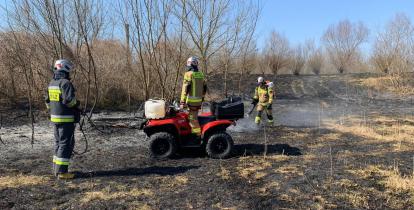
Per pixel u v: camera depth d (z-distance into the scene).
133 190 6.09
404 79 27.75
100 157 8.08
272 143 9.54
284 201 5.70
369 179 6.64
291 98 23.50
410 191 6.06
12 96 15.06
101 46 16.64
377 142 9.67
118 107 16.12
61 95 6.43
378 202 5.66
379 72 33.62
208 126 7.91
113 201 5.66
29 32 10.70
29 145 9.21
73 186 6.26
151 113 8.00
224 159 7.98
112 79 16.70
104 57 16.59
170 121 7.91
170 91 14.51
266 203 5.62
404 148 8.99
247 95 23.14
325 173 6.96
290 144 9.41
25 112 13.77
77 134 10.62
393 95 24.31
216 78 26.83
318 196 5.86
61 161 6.55
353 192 6.03
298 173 6.98
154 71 14.77
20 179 6.54
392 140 9.89
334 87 28.91
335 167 7.36
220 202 5.66
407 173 6.98
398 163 7.67
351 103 20.16
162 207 5.47
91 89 16.05
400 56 27.52
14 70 14.79
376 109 17.31
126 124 12.20
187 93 7.84
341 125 12.26
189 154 8.38
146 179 6.65
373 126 12.09
